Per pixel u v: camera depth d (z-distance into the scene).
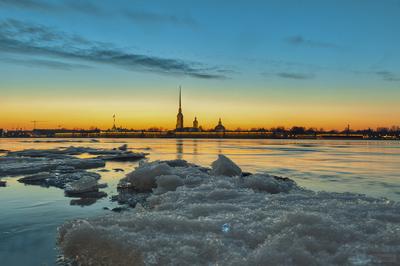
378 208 5.64
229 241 4.28
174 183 9.85
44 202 9.00
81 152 35.03
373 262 3.45
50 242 5.55
